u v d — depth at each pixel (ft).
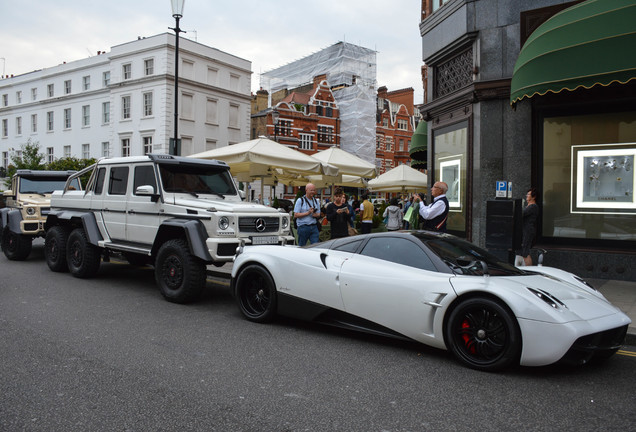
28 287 25.44
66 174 40.16
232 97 135.33
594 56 22.65
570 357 12.71
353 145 175.01
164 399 11.27
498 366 13.29
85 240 27.53
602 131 28.91
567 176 29.99
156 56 119.34
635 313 19.67
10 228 34.68
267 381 12.61
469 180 33.88
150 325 18.29
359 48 199.21
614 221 28.55
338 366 13.96
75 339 16.19
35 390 11.73
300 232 30.60
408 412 10.77
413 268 15.48
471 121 33.73
